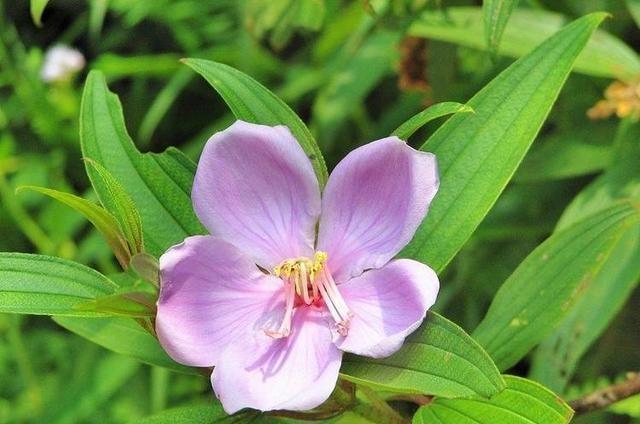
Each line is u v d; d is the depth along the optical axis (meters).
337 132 0.75
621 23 0.62
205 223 0.42
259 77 0.89
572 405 0.49
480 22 0.58
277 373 0.41
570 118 0.62
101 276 0.42
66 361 0.90
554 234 0.47
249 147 0.42
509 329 0.47
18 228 0.98
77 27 1.07
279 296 0.43
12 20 1.13
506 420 0.42
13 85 1.03
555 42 0.44
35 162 0.98
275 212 0.43
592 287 0.54
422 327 0.40
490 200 0.43
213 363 0.41
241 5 0.87
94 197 0.91
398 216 0.42
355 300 0.42
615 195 0.56
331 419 0.44
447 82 0.62
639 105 0.56
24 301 0.41
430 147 0.44
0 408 0.89
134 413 0.86
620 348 0.65
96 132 0.44
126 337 0.47
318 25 0.60
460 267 0.67
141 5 0.95
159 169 0.44
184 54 1.00
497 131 0.43
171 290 0.41
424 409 0.43
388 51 0.71
